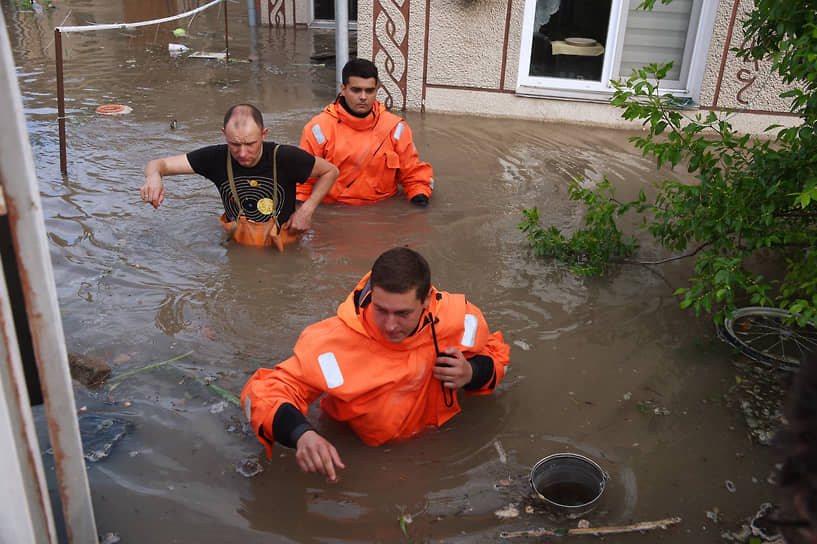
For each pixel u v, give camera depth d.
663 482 2.82
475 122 8.31
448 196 5.83
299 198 5.55
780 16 3.70
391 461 2.87
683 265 4.72
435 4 8.25
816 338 3.86
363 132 5.47
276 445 2.94
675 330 3.93
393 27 8.43
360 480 2.77
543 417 3.18
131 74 9.78
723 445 3.04
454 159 6.82
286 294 4.16
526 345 3.73
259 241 4.75
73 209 5.14
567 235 5.10
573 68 8.33
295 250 4.74
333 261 4.61
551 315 4.04
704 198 3.95
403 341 2.84
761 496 2.76
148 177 4.46
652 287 4.41
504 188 6.05
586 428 3.12
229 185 4.62
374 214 5.41
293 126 7.58
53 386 1.86
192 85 9.30
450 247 4.88
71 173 5.82
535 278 4.48
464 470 2.84
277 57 11.42
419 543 2.49
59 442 1.93
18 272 1.71
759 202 3.88
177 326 3.78
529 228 5.10
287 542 2.48
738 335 3.88
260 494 2.69
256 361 3.51
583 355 3.66
